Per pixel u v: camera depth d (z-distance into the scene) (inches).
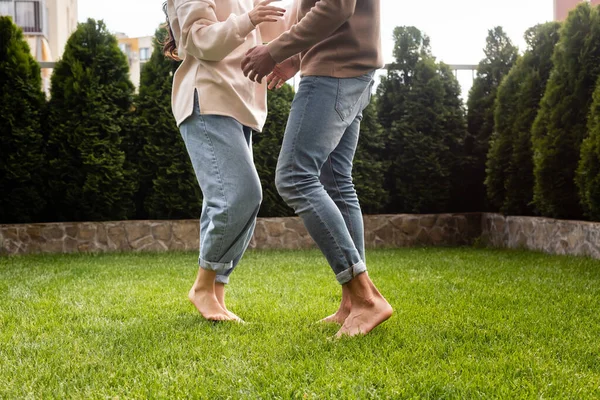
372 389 67.1
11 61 249.6
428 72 282.7
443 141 284.4
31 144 254.2
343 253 91.4
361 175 280.7
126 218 267.7
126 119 264.7
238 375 72.4
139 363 78.4
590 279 155.7
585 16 219.5
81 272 183.8
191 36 97.9
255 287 148.4
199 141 100.6
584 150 207.6
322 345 84.8
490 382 68.2
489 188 268.2
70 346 88.0
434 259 210.4
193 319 106.4
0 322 107.0
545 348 84.7
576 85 219.9
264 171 271.7
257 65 88.8
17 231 247.6
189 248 263.0
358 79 93.1
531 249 241.3
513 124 258.2
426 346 84.0
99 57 259.8
